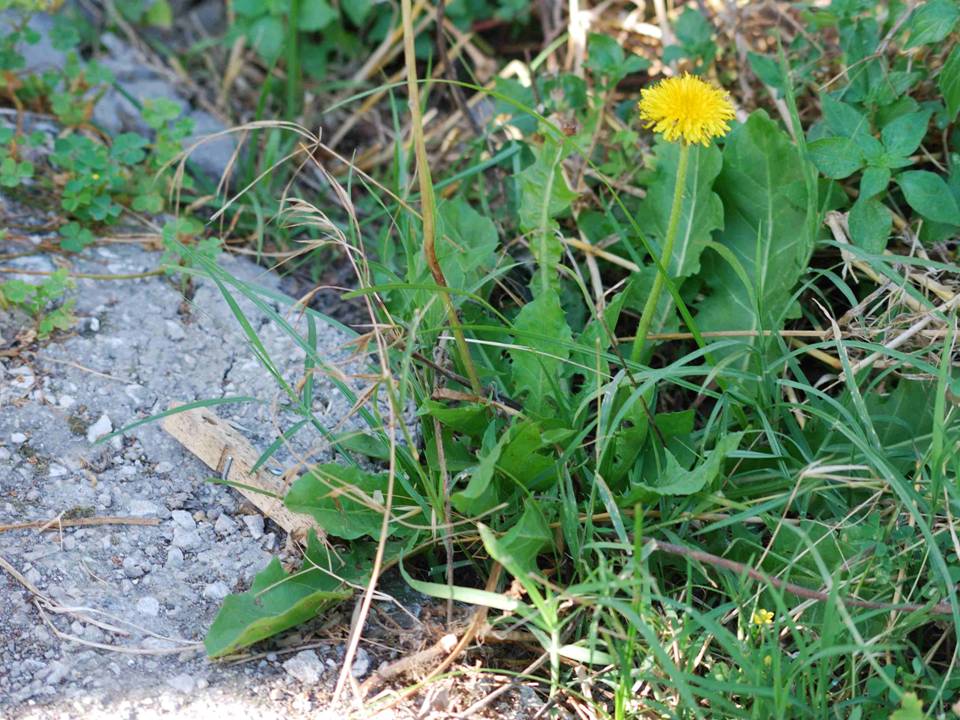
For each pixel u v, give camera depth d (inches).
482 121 53.4
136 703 42.4
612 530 44.4
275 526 45.4
